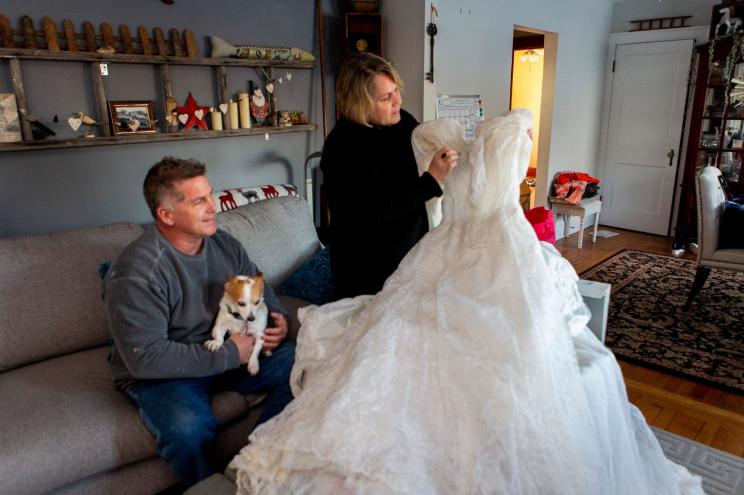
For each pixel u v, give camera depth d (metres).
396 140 1.51
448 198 1.38
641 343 3.03
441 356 1.10
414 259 1.33
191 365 1.57
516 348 1.09
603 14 5.35
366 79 1.40
